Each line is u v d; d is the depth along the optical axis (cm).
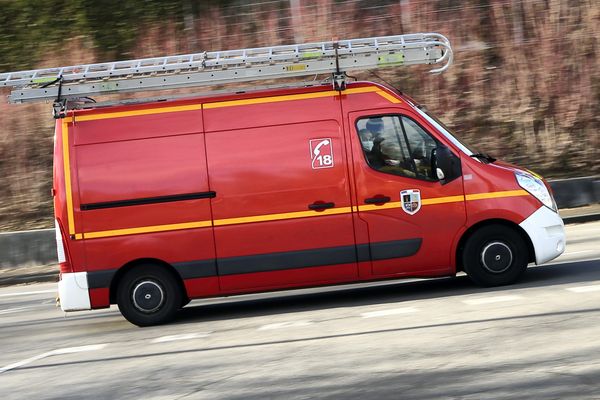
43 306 1518
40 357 1021
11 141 2411
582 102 2388
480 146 2353
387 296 1197
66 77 1146
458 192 1118
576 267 1253
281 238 1123
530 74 2436
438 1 2520
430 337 878
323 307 1167
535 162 2303
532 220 1117
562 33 2461
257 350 911
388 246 1120
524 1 2488
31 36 2650
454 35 2498
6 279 1880
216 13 2591
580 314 909
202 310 1270
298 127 1127
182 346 982
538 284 1120
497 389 674
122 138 1134
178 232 1127
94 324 1246
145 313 1145
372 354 831
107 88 1150
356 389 713
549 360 743
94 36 2620
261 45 2548
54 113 1144
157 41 2591
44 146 2409
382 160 1124
